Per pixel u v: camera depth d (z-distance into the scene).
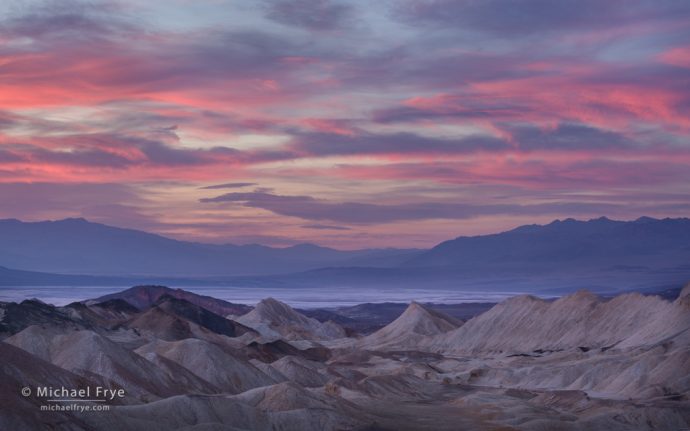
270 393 139.62
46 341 147.38
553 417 148.12
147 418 111.44
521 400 170.00
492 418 149.00
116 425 103.69
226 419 120.00
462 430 140.12
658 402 150.38
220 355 167.88
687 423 140.12
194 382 151.38
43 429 91.38
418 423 144.12
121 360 141.50
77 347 140.62
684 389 162.00
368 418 141.62
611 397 169.00
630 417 142.12
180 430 108.88
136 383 136.50
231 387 161.88
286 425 126.38
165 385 143.38
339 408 140.88
